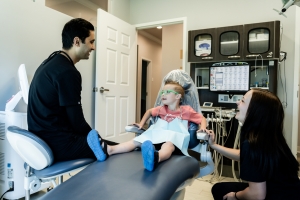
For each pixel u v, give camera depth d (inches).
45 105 49.6
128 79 145.9
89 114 125.3
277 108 41.5
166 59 196.1
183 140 53.5
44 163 46.3
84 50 59.4
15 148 46.6
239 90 113.6
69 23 57.4
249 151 40.3
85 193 32.0
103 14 124.1
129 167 41.4
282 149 40.2
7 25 83.1
